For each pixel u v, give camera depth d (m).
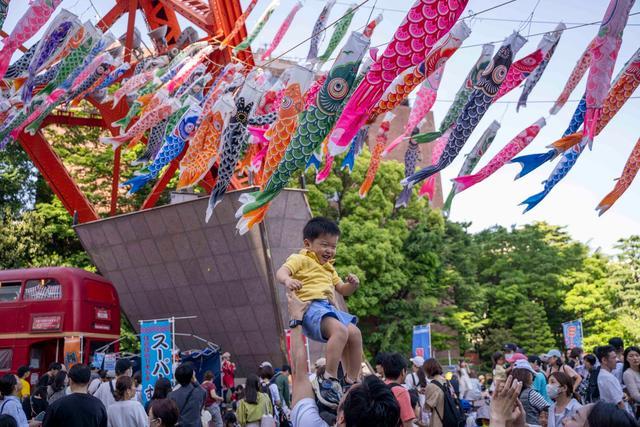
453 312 39.16
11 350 21.30
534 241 48.19
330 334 3.87
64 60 12.91
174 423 6.97
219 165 11.88
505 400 3.40
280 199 23.92
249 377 13.31
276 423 14.24
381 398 3.17
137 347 31.28
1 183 32.28
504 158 8.77
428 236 37.19
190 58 14.99
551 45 9.16
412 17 8.41
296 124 10.16
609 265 48.44
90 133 33.16
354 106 8.95
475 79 9.10
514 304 45.28
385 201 36.38
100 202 34.75
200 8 22.98
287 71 12.78
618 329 44.16
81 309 21.59
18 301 21.73
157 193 25.45
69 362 20.83
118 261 26.52
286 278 3.99
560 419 8.32
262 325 24.75
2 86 14.35
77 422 7.05
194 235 24.42
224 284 24.72
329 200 36.41
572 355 14.18
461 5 8.40
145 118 14.10
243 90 11.73
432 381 8.58
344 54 8.87
